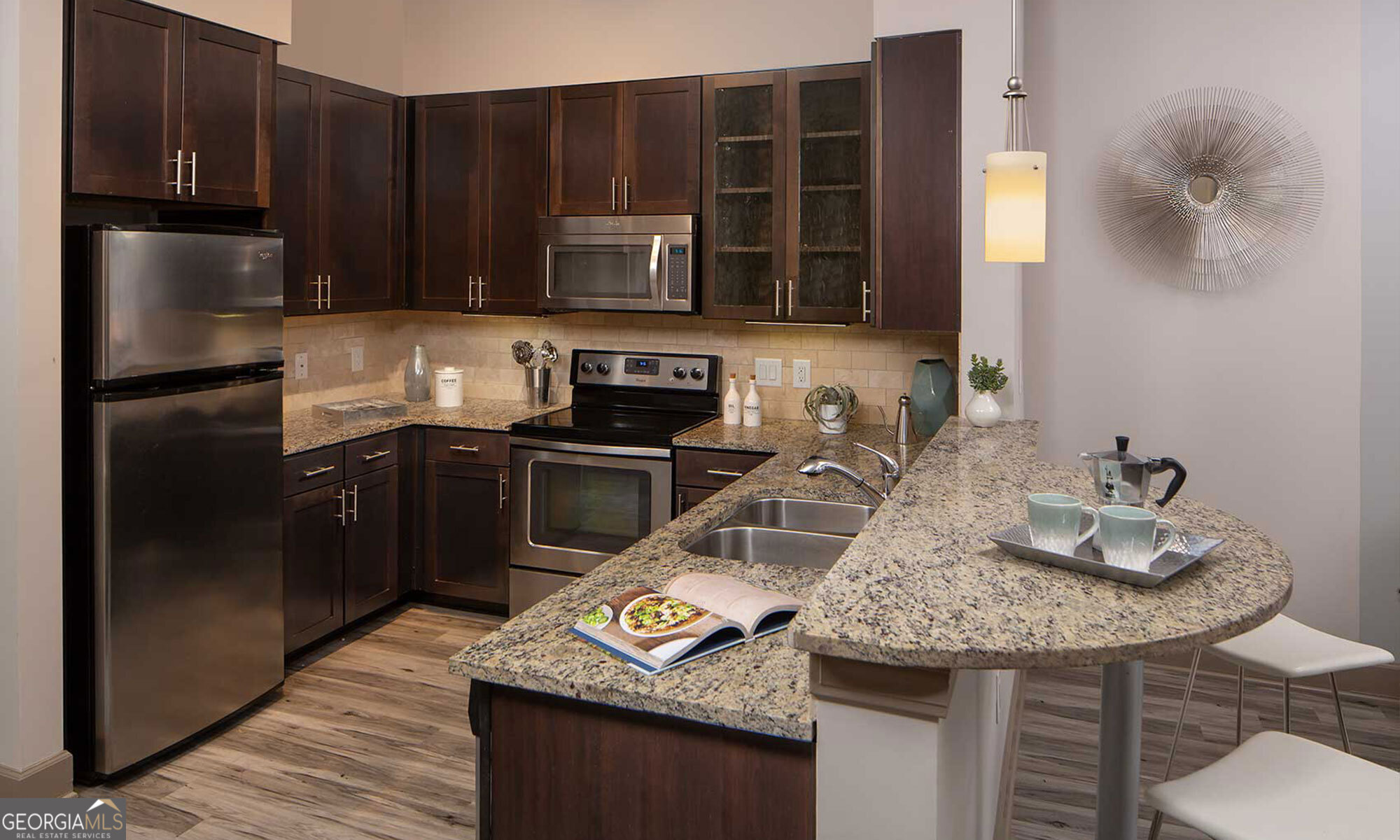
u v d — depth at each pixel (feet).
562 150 13.38
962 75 10.34
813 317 12.34
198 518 9.54
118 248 8.52
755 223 12.59
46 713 8.62
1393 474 11.20
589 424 13.19
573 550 12.84
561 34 13.97
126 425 8.71
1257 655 7.30
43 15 8.27
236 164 10.46
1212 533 5.59
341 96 12.79
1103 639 3.92
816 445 11.85
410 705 10.76
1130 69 11.88
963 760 5.41
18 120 8.10
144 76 9.32
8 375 8.24
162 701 9.27
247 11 10.52
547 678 4.86
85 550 8.71
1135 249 12.05
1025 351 12.62
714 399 13.89
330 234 12.64
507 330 15.26
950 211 10.48
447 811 8.60
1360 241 11.11
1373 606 11.38
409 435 13.57
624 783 4.90
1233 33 11.42
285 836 8.18
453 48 14.51
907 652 3.90
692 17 13.30
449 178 14.05
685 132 12.74
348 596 12.46
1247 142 11.43
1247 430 11.78
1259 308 11.60
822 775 4.39
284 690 11.10
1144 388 12.17
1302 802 5.19
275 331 10.43
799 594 6.11
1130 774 5.85
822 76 12.06
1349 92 11.01
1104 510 4.79
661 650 5.00
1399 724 10.48
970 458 8.02
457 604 13.96
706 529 7.90
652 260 12.75
